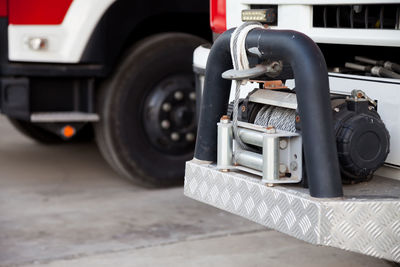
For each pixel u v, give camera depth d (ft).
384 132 9.45
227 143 10.07
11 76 18.70
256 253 14.89
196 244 15.55
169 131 19.90
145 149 19.76
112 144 19.39
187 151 20.33
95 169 22.85
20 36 18.39
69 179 21.56
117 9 18.71
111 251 15.15
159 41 19.48
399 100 10.28
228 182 9.89
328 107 8.80
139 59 19.31
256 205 9.41
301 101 8.82
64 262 14.52
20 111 18.66
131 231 16.55
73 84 19.11
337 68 11.94
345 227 8.63
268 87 10.64
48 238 16.06
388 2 10.11
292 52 8.96
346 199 8.78
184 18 20.52
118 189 20.40
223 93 10.42
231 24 12.57
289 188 9.18
